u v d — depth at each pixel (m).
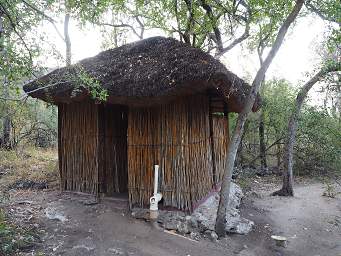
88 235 5.04
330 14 5.90
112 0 7.66
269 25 7.45
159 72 5.16
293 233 6.26
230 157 5.43
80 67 5.10
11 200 6.37
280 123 12.78
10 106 5.61
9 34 4.02
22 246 4.45
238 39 9.05
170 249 4.79
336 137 11.69
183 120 5.69
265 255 5.12
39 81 5.04
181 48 5.52
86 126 6.68
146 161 5.98
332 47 6.48
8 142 11.96
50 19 4.00
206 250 4.88
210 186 7.12
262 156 13.28
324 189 10.38
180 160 5.70
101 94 4.63
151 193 5.90
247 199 8.68
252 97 5.36
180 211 5.69
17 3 3.93
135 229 5.34
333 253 5.43
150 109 5.99
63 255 4.39
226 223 5.80
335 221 7.06
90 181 6.54
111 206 6.20
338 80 9.60
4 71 3.56
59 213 5.79
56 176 8.28
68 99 6.20
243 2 7.70
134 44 6.43
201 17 8.55
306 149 12.90
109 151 6.75
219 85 5.02
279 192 9.46
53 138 14.38
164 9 8.56
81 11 4.91
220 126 8.48
